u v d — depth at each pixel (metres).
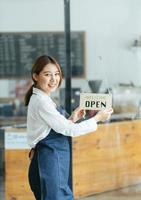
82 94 2.60
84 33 5.88
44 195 2.47
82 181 4.42
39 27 5.99
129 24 5.88
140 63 5.95
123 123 4.71
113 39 5.93
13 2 5.96
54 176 2.48
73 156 4.32
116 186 4.70
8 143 4.18
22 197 4.23
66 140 2.56
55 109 2.48
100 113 2.54
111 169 4.65
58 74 2.56
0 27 6.04
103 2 5.84
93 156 4.49
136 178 4.86
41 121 2.47
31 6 5.95
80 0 5.80
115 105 5.30
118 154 4.69
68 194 2.57
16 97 6.15
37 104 2.47
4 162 4.61
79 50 5.95
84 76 5.95
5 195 4.34
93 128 2.48
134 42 5.89
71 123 2.45
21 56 6.11
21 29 6.03
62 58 5.99
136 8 5.85
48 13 5.93
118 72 5.97
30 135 2.53
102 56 5.96
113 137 4.64
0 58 6.14
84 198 4.42
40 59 2.55
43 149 2.49
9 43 6.09
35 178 2.53
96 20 5.88
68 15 4.72
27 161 4.18
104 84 5.35
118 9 5.86
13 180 4.22
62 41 5.98
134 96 5.50
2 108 5.97
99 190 4.57
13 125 5.19
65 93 4.70
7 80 6.18
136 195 4.50
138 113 5.23
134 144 4.82
